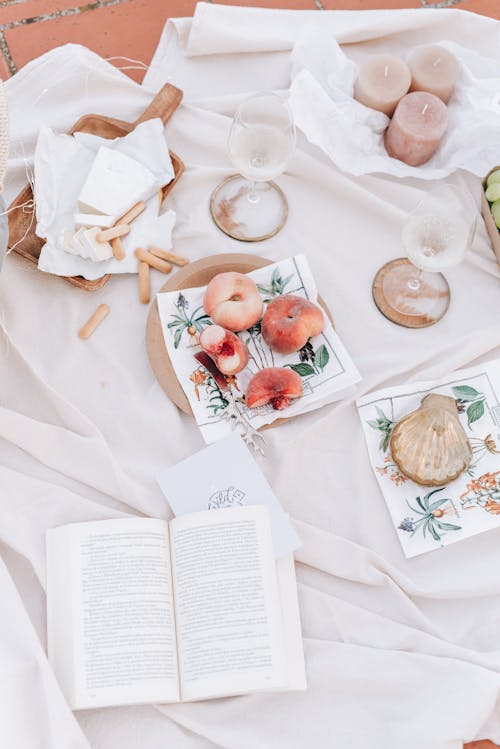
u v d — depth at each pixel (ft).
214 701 3.23
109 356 3.76
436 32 4.41
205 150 4.17
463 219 3.60
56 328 3.79
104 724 3.19
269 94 3.73
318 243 4.02
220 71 4.36
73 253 3.75
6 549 3.39
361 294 3.94
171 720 3.21
